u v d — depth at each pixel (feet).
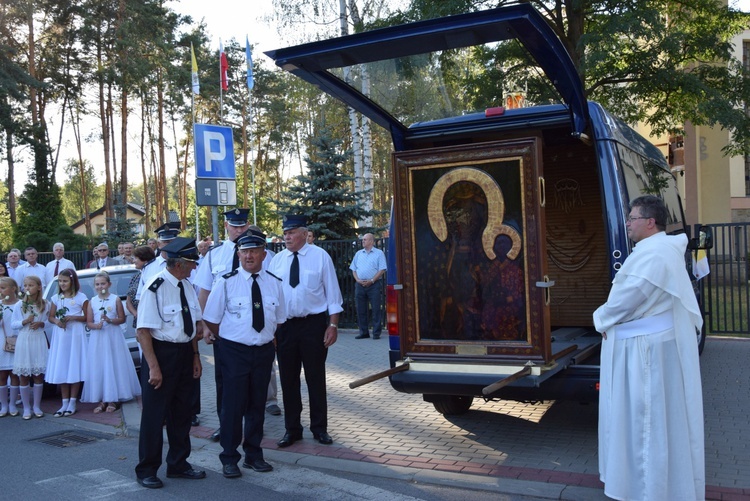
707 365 30.53
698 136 71.97
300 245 20.81
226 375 18.65
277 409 25.14
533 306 17.56
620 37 55.16
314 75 18.95
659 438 13.97
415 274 18.94
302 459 19.60
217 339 21.43
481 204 18.11
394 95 20.33
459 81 23.09
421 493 16.79
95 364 26.99
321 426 21.01
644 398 14.15
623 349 14.53
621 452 14.39
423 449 19.99
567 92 17.80
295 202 53.31
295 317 20.61
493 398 18.57
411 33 16.43
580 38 52.34
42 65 127.95
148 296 17.89
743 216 85.87
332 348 38.93
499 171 17.87
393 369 18.53
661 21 57.00
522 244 17.65
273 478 18.35
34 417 27.04
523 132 20.84
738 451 18.61
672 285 14.14
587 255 25.46
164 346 18.16
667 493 13.97
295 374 20.79
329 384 29.48
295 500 16.69
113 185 144.46
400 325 19.08
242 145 158.40
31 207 109.29
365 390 28.22
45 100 134.82
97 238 96.53
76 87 131.34
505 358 17.80
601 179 18.94
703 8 59.67
